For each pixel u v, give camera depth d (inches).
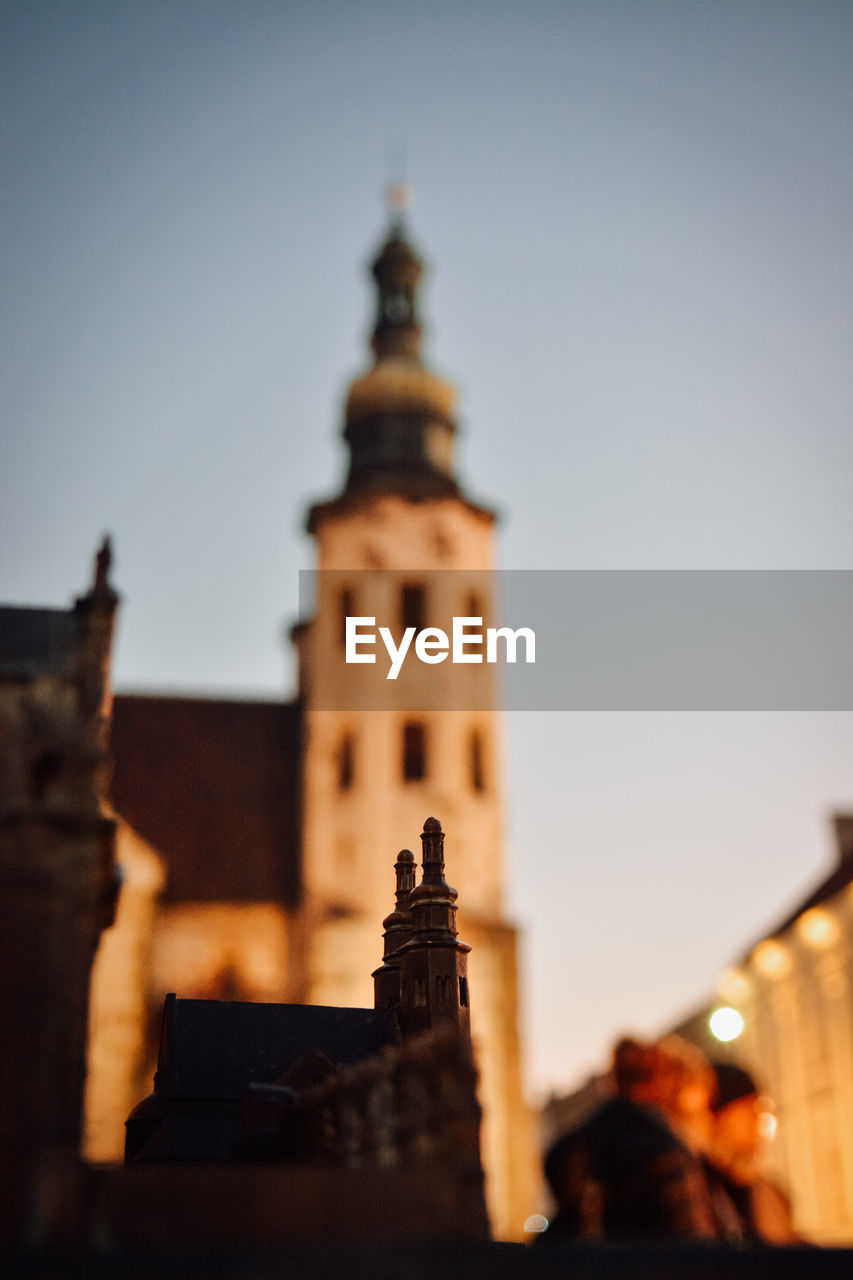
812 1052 2166.6
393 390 2672.2
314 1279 316.8
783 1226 374.6
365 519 2482.8
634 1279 307.3
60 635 498.9
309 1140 485.4
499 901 2267.5
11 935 436.1
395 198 2965.1
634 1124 322.7
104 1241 379.2
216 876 2359.7
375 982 783.7
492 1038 2148.1
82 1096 430.6
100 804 471.2
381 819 2278.5
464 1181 393.1
